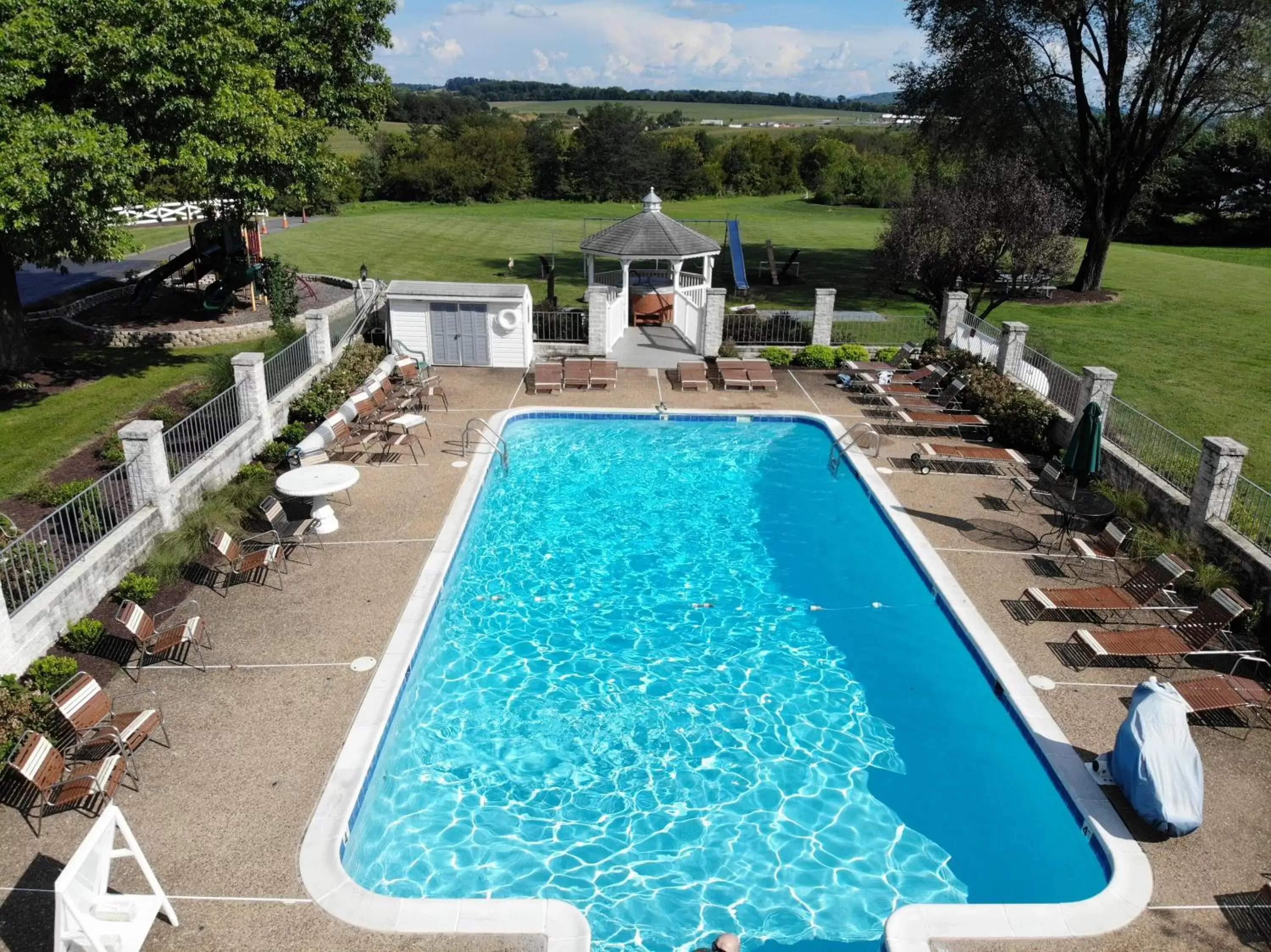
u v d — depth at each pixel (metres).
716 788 10.18
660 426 21.41
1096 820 9.12
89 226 16.83
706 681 12.12
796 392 23.33
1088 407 15.05
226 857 8.42
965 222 26.55
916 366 24.34
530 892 8.75
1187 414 21.83
